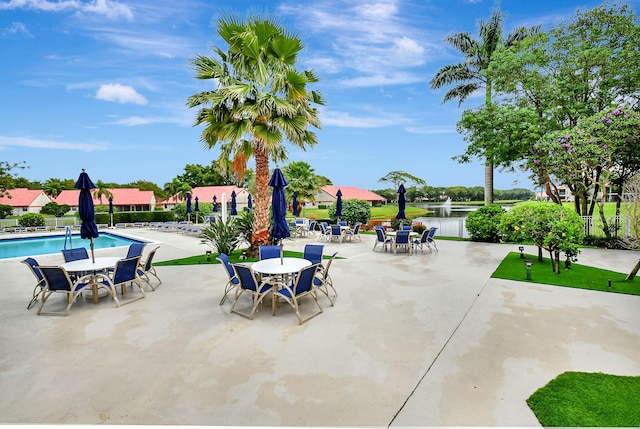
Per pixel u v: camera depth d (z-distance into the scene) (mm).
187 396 3195
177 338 4578
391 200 50719
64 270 5570
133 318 5387
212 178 60031
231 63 10297
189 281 7855
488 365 3775
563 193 19641
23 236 19891
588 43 14406
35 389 3330
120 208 46656
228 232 11016
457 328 4875
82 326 5043
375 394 3221
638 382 3365
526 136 14094
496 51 16500
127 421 2838
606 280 7543
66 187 64688
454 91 21016
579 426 2729
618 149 12109
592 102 14359
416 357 3980
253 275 5461
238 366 3781
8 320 5312
